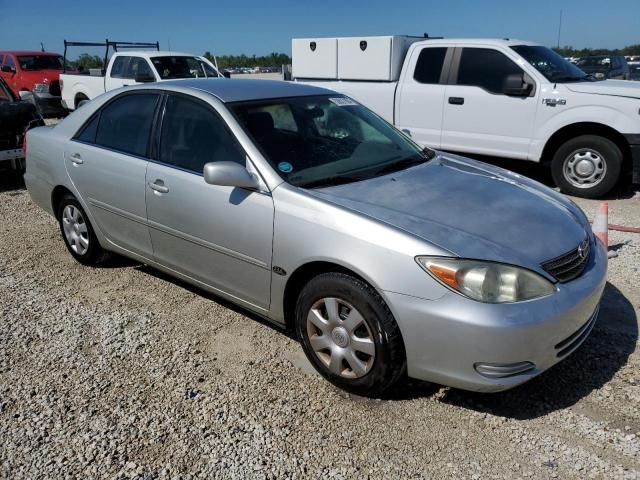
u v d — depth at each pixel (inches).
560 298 107.1
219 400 119.6
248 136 135.4
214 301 165.9
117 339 144.9
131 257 172.2
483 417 113.3
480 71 299.4
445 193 129.4
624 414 112.9
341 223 114.6
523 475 98.1
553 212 127.4
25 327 151.6
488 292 102.6
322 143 145.5
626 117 261.3
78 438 108.6
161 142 153.9
